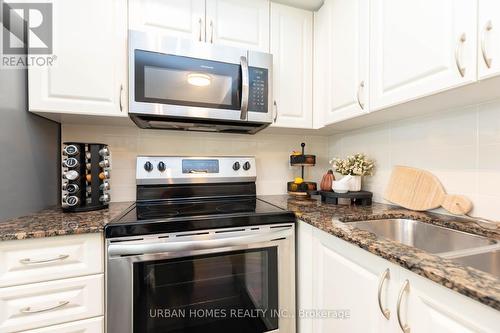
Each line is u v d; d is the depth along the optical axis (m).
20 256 0.83
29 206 1.08
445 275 0.51
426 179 1.16
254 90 1.31
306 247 1.12
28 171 1.07
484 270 0.76
